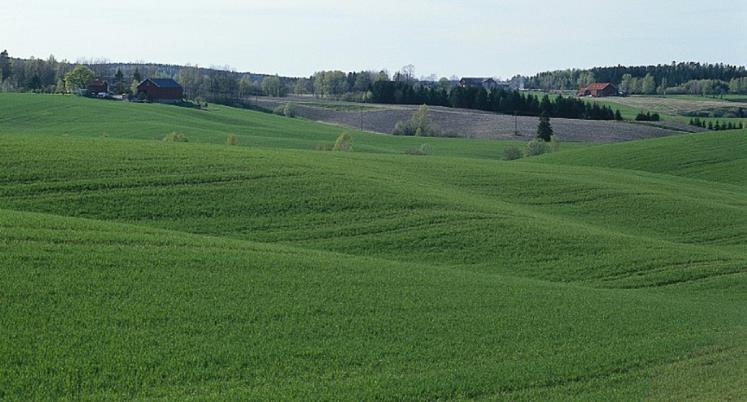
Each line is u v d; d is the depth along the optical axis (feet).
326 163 169.37
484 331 70.64
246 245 97.50
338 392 53.52
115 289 69.62
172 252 85.71
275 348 60.95
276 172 147.84
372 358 61.00
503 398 54.95
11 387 49.01
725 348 70.95
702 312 87.86
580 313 80.48
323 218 126.21
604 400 55.42
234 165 149.28
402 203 137.28
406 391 54.49
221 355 58.23
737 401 56.18
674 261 119.65
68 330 59.06
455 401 53.83
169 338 60.39
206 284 75.36
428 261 112.47
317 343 63.16
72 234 86.89
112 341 58.18
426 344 65.51
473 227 128.16
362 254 112.78
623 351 67.51
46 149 144.66
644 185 189.57
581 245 124.36
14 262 72.59
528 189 171.83
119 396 49.60
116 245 85.30
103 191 124.36
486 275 99.19
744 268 118.83
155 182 131.95
